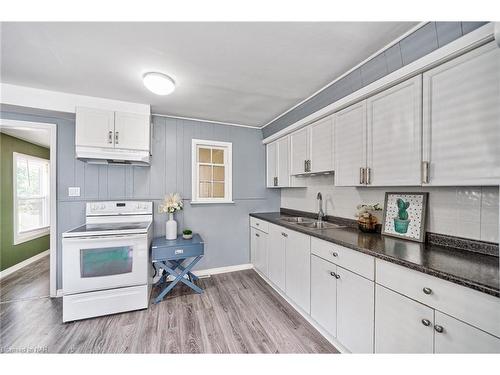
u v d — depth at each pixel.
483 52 1.08
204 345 1.73
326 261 1.79
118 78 1.97
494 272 1.01
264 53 1.61
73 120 2.58
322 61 1.72
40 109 2.22
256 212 3.54
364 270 1.43
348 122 1.94
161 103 2.56
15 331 1.90
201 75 1.92
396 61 1.48
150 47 1.54
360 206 2.05
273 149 3.33
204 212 3.21
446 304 1.00
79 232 2.06
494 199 1.27
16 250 3.44
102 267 2.11
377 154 1.66
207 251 3.23
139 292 2.23
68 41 1.47
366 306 1.42
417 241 1.59
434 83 1.29
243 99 2.46
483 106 1.09
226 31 1.38
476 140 1.11
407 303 1.17
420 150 1.36
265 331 1.91
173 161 3.03
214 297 2.53
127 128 2.45
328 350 1.67
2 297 2.52
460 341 0.95
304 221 2.86
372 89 1.65
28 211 3.85
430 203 1.59
